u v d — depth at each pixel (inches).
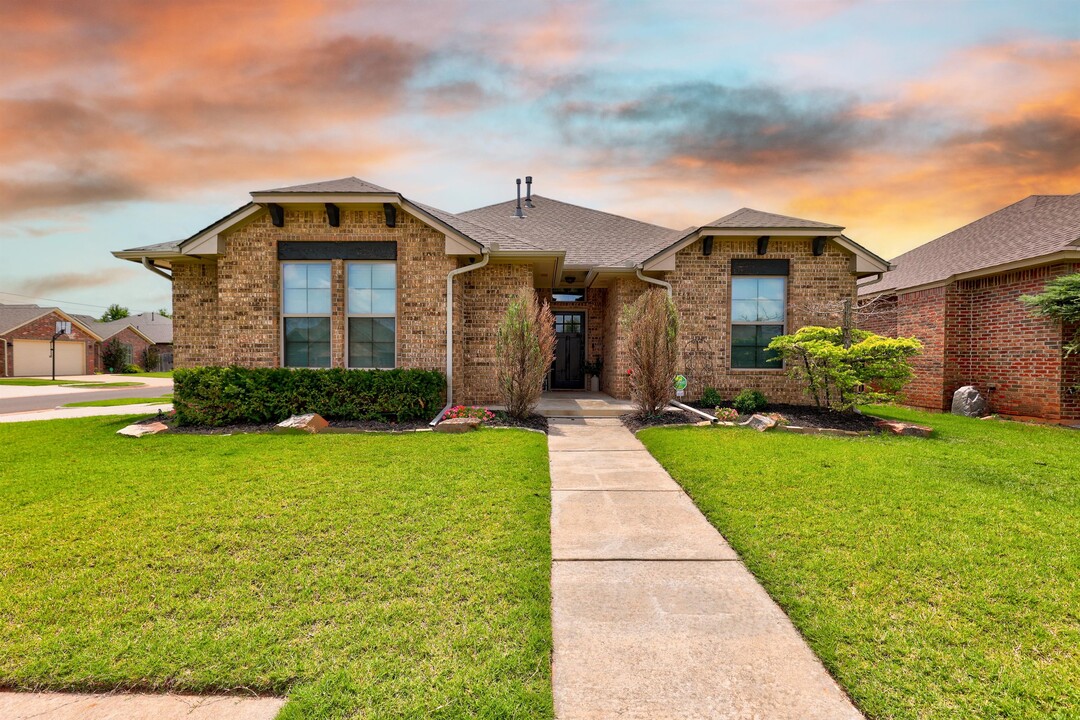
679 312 431.5
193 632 101.2
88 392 799.7
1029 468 228.8
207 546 141.2
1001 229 503.8
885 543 145.6
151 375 1478.8
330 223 371.9
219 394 330.6
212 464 230.1
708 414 378.9
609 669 93.4
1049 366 388.8
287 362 380.2
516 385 354.9
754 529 157.6
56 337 1402.6
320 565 130.8
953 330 455.8
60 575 124.4
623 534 161.8
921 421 381.4
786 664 95.0
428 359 380.5
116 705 83.4
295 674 89.0
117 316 2444.6
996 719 78.6
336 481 202.7
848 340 372.5
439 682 86.9
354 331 382.6
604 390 539.2
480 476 210.7
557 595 122.2
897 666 92.2
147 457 246.1
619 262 450.9
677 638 103.7
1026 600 114.3
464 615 107.9
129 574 125.0
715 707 83.3
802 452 258.4
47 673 89.2
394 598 114.7
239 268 371.9
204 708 82.6
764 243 424.5
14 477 209.5
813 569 130.3
